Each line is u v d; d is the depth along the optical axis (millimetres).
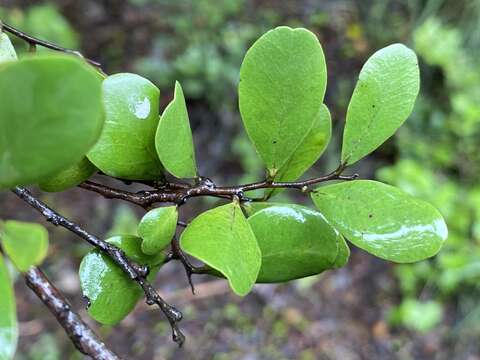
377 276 1320
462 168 1395
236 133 1529
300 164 251
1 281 171
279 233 240
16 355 1089
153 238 226
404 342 1212
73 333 206
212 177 1469
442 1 1585
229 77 1544
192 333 1196
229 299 1255
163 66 1539
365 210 235
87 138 174
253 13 1713
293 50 231
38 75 169
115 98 235
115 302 233
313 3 1776
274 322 1227
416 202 231
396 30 1668
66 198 1377
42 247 167
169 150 230
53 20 1447
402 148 1429
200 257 205
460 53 1487
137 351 1160
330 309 1260
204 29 1643
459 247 1178
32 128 173
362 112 243
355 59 1653
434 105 1484
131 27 1710
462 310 1235
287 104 236
